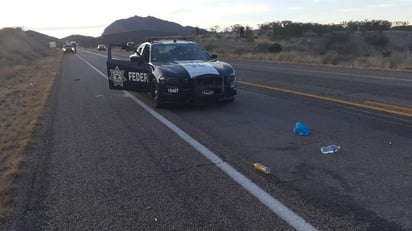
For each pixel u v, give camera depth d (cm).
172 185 532
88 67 3148
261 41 6594
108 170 604
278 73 1989
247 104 1125
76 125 938
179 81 1058
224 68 1114
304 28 8650
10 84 2055
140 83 1207
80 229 424
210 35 9312
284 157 630
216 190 508
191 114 1018
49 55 7288
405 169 552
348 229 396
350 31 8194
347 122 841
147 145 734
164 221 432
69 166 632
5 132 882
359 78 1620
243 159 628
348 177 532
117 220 439
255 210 446
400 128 770
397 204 446
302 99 1155
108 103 1252
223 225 416
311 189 498
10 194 522
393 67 2139
